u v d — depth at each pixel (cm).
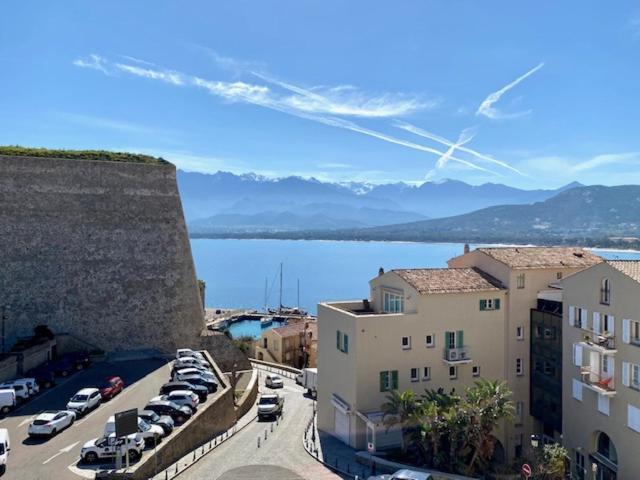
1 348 6391
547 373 4716
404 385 4500
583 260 5178
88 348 6781
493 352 4816
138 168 7488
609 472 3972
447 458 3928
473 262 5366
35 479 3306
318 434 4909
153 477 3603
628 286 3800
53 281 6762
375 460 3988
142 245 7362
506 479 3988
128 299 7156
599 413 4069
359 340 4375
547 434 4838
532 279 4931
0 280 6500
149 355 7125
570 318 4412
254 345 9906
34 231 6731
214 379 5725
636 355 3725
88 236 7025
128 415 3300
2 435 3506
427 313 4578
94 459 3562
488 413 3931
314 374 6738
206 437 4666
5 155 6725
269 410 5494
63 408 4703
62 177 6969
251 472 3819
